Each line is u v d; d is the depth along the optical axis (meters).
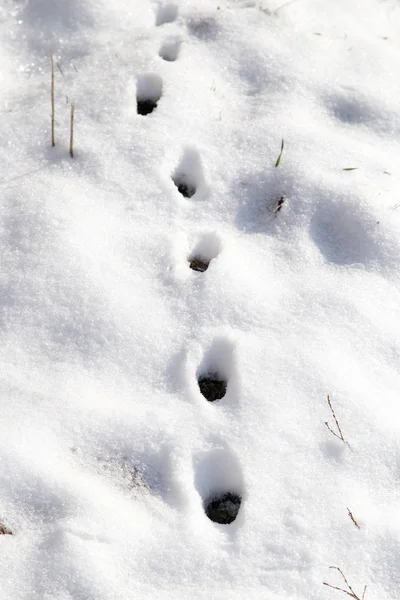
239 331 2.63
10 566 2.07
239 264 2.82
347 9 3.99
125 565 2.10
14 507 2.20
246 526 2.19
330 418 2.42
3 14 3.72
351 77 3.56
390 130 3.38
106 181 3.05
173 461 2.32
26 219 2.89
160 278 2.78
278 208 3.02
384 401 2.49
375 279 2.83
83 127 3.23
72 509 2.18
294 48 3.65
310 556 2.13
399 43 3.85
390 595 2.09
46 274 2.74
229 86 3.50
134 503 2.25
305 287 2.79
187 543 2.15
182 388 2.49
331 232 3.00
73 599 2.02
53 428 2.37
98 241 2.86
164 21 3.85
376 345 2.63
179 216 2.99
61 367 2.53
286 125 3.28
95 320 2.64
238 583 2.09
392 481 2.31
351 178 3.09
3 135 3.20
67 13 3.73
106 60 3.55
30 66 3.57
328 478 2.30
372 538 2.17
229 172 3.12
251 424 2.40
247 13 3.81
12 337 2.60
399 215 2.98
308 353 2.57
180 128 3.24
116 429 2.38
